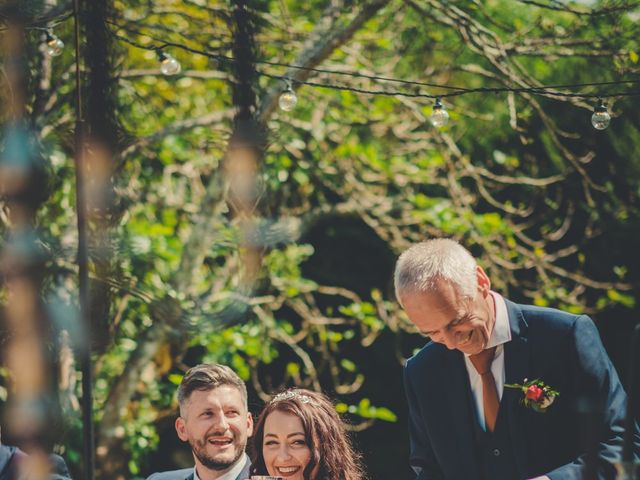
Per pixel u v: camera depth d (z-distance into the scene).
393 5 7.29
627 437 2.20
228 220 7.20
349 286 10.47
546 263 8.27
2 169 4.71
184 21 7.10
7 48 4.68
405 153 8.27
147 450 7.68
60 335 5.19
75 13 3.36
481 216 7.74
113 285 5.20
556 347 3.21
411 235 8.09
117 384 6.77
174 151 7.55
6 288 4.63
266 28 6.83
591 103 6.37
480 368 3.26
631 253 9.67
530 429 3.20
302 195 8.35
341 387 8.30
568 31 6.46
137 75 6.59
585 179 6.95
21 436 4.10
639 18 6.44
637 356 2.20
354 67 7.41
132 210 6.75
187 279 6.84
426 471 3.46
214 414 3.62
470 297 3.07
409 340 10.36
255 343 7.49
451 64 7.05
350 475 3.51
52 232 5.94
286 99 3.60
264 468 3.55
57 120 5.89
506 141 9.43
